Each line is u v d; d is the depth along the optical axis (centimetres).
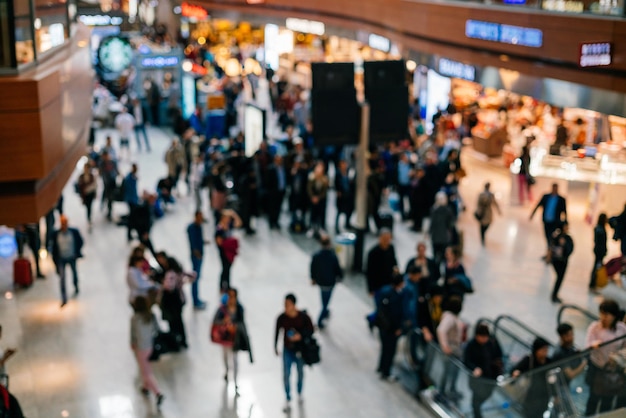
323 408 1348
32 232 1839
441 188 2203
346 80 1809
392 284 1403
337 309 1706
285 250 2061
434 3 2455
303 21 3975
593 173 2255
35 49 1115
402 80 1848
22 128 980
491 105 3125
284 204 2488
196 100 3325
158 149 3148
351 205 2162
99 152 2598
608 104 1658
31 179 1008
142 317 1316
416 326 1423
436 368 1347
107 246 2077
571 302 1744
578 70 1753
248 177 2159
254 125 2533
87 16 4622
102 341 1569
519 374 1204
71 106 1241
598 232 1766
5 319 1652
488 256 2008
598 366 1130
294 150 2364
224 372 1458
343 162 2150
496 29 2075
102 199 2338
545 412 1180
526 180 2355
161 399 1337
